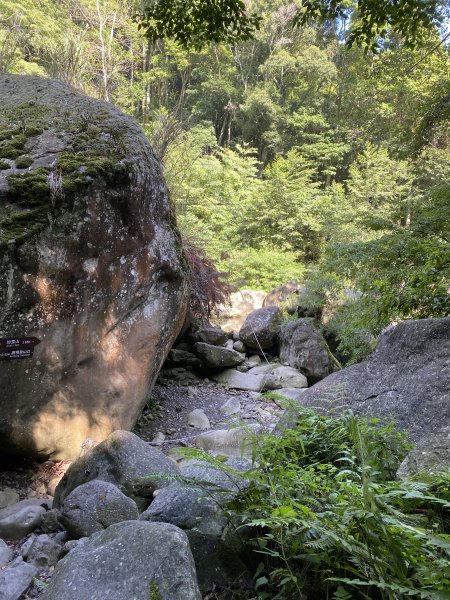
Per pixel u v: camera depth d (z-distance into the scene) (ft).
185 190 36.99
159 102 46.80
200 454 5.65
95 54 34.55
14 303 9.80
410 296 10.20
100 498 7.59
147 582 4.70
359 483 5.63
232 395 17.79
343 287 20.80
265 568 5.73
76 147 11.54
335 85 63.05
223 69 70.18
